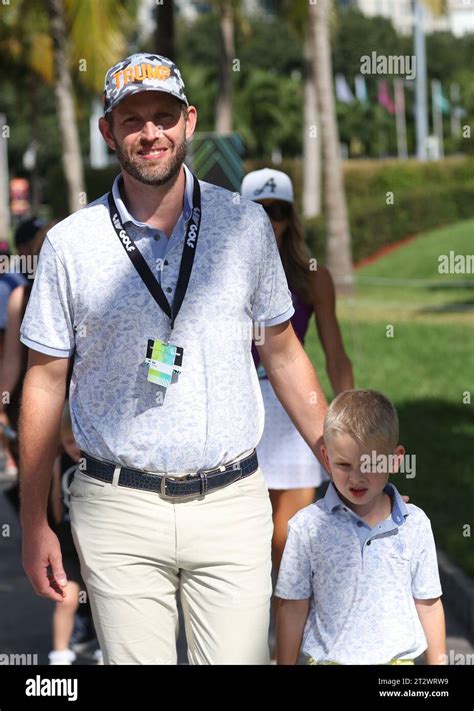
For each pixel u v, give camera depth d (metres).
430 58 99.38
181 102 4.21
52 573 4.63
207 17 95.75
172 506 4.28
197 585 4.38
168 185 4.23
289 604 4.55
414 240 40.00
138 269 4.21
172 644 4.45
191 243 4.26
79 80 37.03
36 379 4.41
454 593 7.77
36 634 7.69
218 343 4.24
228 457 4.29
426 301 28.44
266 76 76.06
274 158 77.31
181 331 4.20
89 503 4.35
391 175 50.12
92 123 59.91
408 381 18.12
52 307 4.30
